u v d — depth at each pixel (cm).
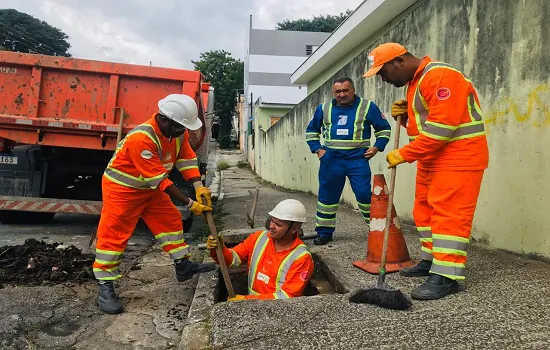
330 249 469
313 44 3828
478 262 382
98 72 574
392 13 898
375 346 236
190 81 588
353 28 1004
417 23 595
